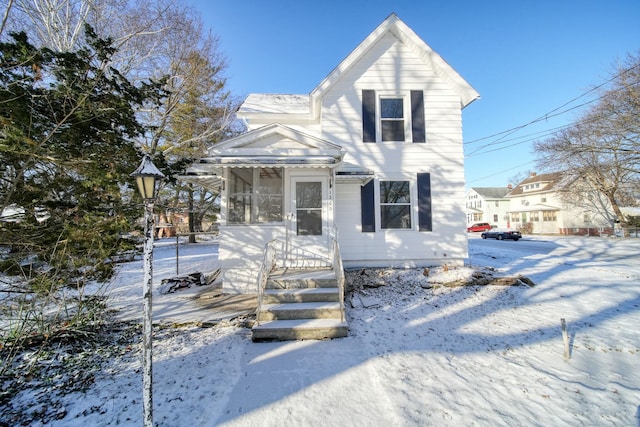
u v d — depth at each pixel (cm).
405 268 918
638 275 919
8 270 496
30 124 445
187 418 301
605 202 2948
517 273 901
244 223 779
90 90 484
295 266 775
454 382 362
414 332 519
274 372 390
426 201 938
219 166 741
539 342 475
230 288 770
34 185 505
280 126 766
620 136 1844
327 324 509
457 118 960
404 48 965
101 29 1202
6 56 423
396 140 952
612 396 333
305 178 795
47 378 378
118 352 455
